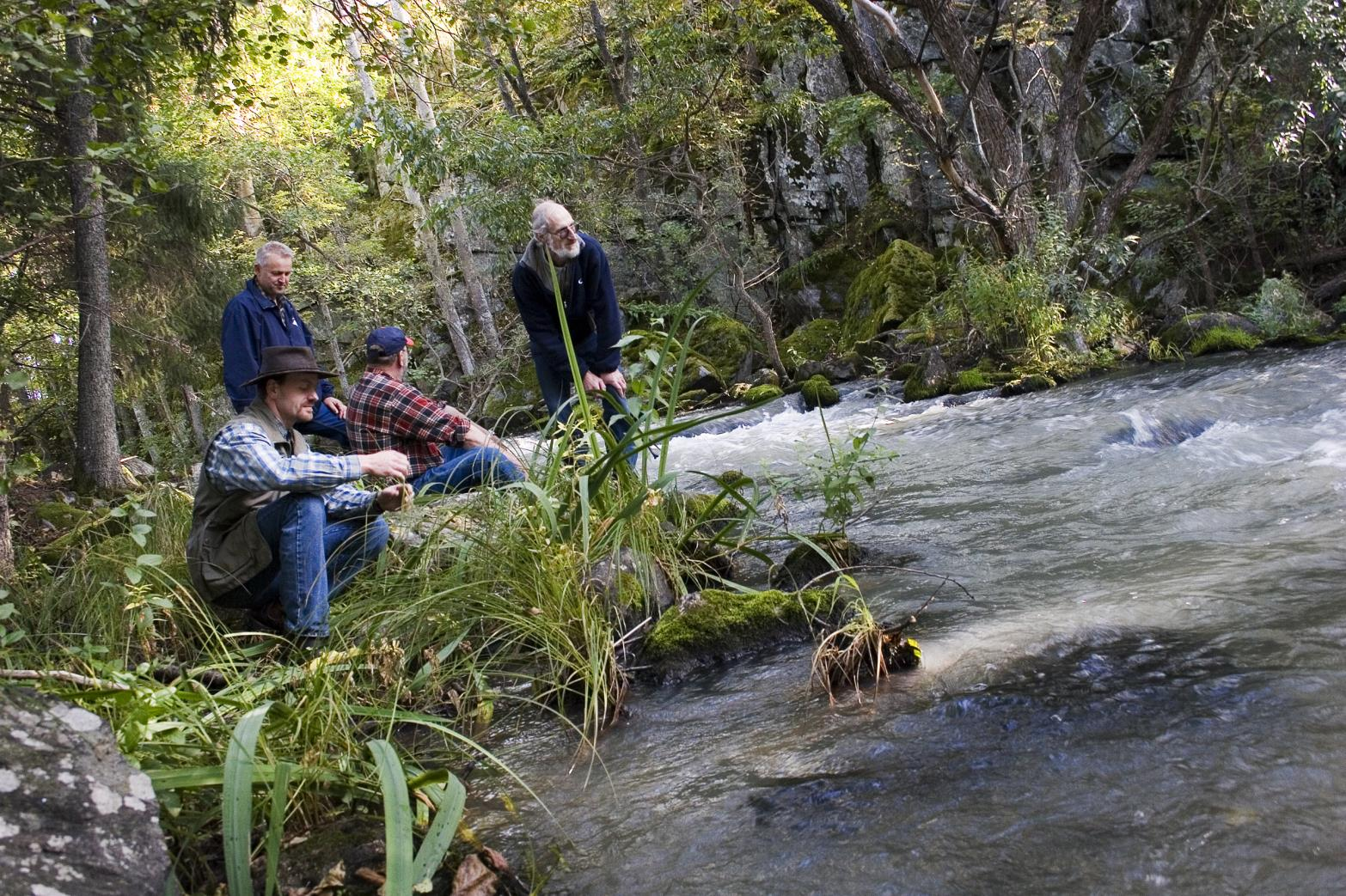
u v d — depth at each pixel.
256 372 5.55
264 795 2.38
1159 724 2.42
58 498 9.49
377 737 2.96
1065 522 4.66
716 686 3.19
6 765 1.85
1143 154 13.85
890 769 2.40
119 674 2.54
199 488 3.52
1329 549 3.65
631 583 3.71
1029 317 12.56
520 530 3.73
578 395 3.91
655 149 19.88
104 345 10.59
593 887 2.08
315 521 3.47
